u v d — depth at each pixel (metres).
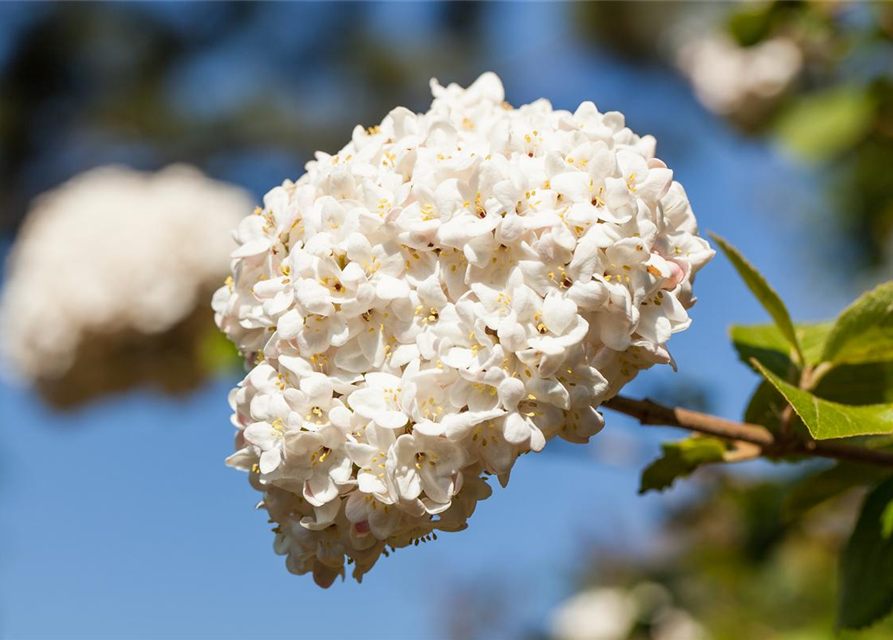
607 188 0.28
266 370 0.29
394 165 0.30
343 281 0.28
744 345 0.34
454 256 0.28
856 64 0.55
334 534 0.29
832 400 0.33
